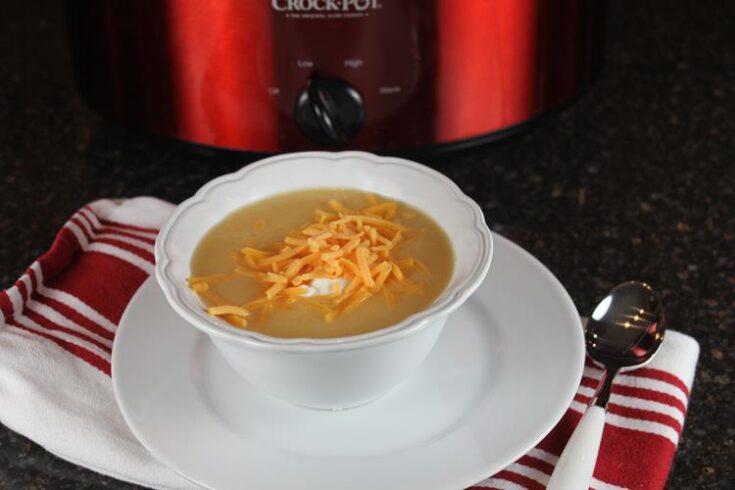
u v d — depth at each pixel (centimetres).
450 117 89
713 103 105
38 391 67
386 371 62
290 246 64
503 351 69
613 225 89
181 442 62
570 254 85
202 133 91
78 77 97
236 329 58
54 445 65
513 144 100
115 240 83
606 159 97
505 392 65
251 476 60
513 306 72
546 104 93
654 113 104
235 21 83
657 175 95
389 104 87
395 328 58
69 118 104
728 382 73
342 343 57
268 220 69
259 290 63
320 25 83
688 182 94
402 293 62
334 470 60
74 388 69
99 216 86
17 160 98
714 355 75
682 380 69
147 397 65
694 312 79
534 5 87
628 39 116
